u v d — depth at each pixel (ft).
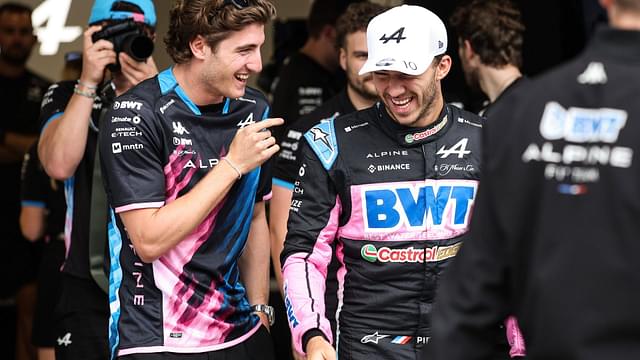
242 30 32.04
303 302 32.65
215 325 33.63
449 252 32.99
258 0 32.12
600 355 21.34
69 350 40.37
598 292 21.34
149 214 32.22
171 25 32.96
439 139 33.19
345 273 33.78
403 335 33.01
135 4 38.73
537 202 22.11
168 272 32.96
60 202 48.21
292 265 33.40
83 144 38.96
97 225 38.75
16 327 60.34
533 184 22.18
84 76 38.68
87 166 39.86
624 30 22.18
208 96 33.22
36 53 60.85
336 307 35.37
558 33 52.13
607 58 22.22
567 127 21.98
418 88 31.99
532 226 22.17
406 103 32.24
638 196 21.20
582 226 21.52
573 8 51.67
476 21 43.47
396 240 32.91
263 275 37.01
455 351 22.90
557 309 21.61
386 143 33.24
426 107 32.45
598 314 21.33
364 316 33.30
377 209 32.99
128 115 32.50
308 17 55.31
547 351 21.85
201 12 31.83
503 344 34.17
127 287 33.40
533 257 22.03
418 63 31.58
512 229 22.39
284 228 43.19
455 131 33.42
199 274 33.30
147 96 32.96
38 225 50.88
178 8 32.45
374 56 32.19
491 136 22.93
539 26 52.19
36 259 60.08
